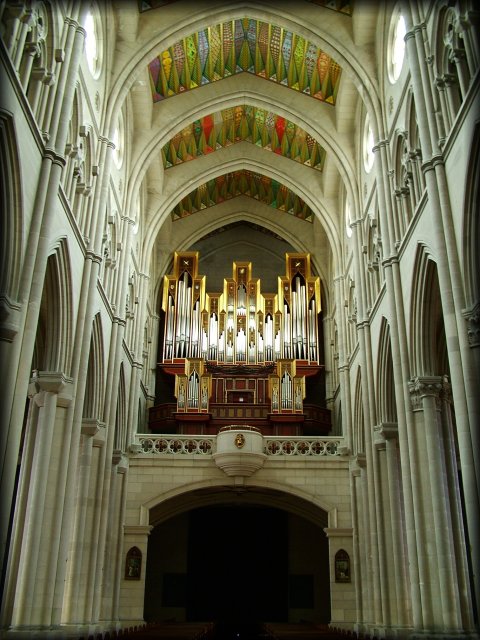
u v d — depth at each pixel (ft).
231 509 100.12
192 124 87.71
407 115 54.54
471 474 37.22
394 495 61.00
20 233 38.19
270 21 68.59
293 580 95.14
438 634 44.96
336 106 78.89
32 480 45.96
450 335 40.52
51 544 46.06
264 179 102.12
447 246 41.91
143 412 96.07
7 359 36.27
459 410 38.78
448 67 45.01
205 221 108.06
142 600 71.87
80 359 52.54
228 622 95.09
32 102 42.11
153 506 75.82
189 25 68.13
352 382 80.48
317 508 83.61
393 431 62.13
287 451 83.15
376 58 65.67
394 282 56.49
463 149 39.93
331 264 104.27
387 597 59.72
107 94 64.08
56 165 42.88
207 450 79.20
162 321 106.83
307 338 100.73
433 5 46.62
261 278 111.55
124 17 64.90
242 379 98.43
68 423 49.49
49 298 49.80
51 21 44.09
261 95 81.25
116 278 71.72
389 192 60.18
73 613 55.16
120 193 73.87
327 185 90.84
